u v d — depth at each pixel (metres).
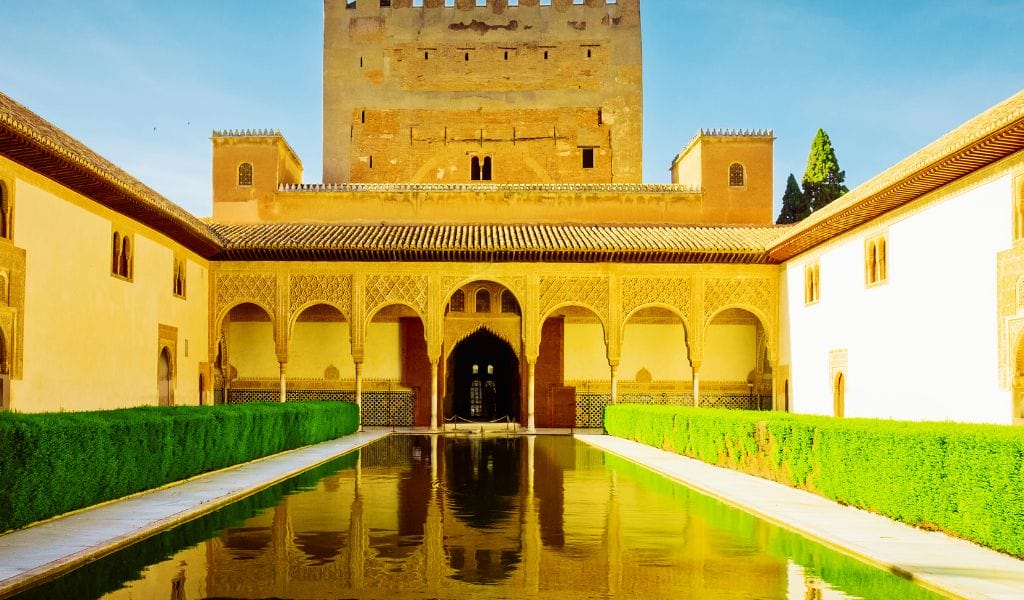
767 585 5.47
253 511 8.34
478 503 8.90
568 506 8.72
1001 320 11.43
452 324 22.84
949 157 11.40
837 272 17.23
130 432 9.01
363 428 22.28
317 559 6.15
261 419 13.60
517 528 7.42
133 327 15.73
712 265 20.83
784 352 20.48
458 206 23.66
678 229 22.48
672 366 23.11
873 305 15.52
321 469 12.42
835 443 8.87
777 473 10.45
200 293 19.97
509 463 13.41
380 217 23.61
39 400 12.25
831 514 8.05
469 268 20.67
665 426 15.22
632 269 20.72
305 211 23.58
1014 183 11.17
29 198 12.03
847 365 16.67
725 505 8.86
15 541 6.59
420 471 12.16
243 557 6.21
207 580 5.54
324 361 23.05
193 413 10.96
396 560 6.13
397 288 20.66
